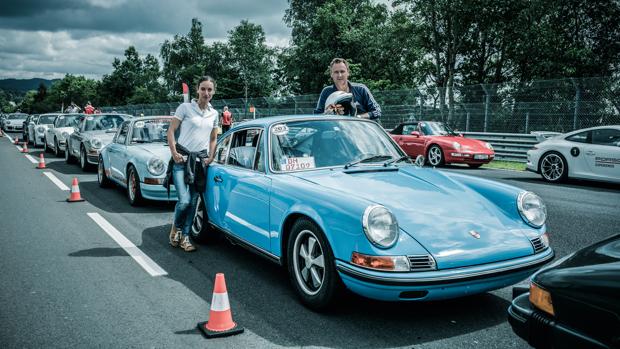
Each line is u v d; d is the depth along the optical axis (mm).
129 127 8750
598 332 1988
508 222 3439
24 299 3803
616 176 9695
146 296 3881
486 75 34906
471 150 13875
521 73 32312
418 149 15266
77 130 13391
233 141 4961
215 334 3133
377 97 21203
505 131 17000
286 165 4094
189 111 5070
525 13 28766
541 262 3271
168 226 6367
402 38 34344
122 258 4930
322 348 2984
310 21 46469
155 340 3096
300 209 3502
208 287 4094
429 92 19359
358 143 4418
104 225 6402
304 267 3670
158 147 7961
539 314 2213
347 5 45062
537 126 16125
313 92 46156
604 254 2215
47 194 8875
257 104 28297
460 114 18406
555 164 10766
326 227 3260
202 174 5047
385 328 3271
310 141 4285
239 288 4051
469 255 3062
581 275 2086
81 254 5066
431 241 3074
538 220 3504
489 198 3725
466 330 3242
